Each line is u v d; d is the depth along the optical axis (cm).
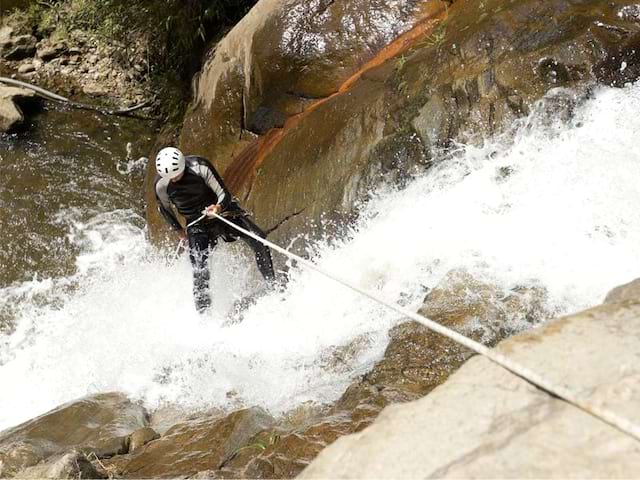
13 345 735
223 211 611
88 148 1032
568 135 567
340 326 548
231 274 706
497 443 211
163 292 747
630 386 220
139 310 726
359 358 498
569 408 216
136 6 1110
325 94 754
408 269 561
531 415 219
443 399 236
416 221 596
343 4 768
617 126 554
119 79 1148
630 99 559
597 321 257
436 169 614
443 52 646
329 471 223
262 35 789
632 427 197
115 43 1173
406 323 479
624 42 572
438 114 619
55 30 1223
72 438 471
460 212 578
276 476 348
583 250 504
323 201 673
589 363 236
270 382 517
